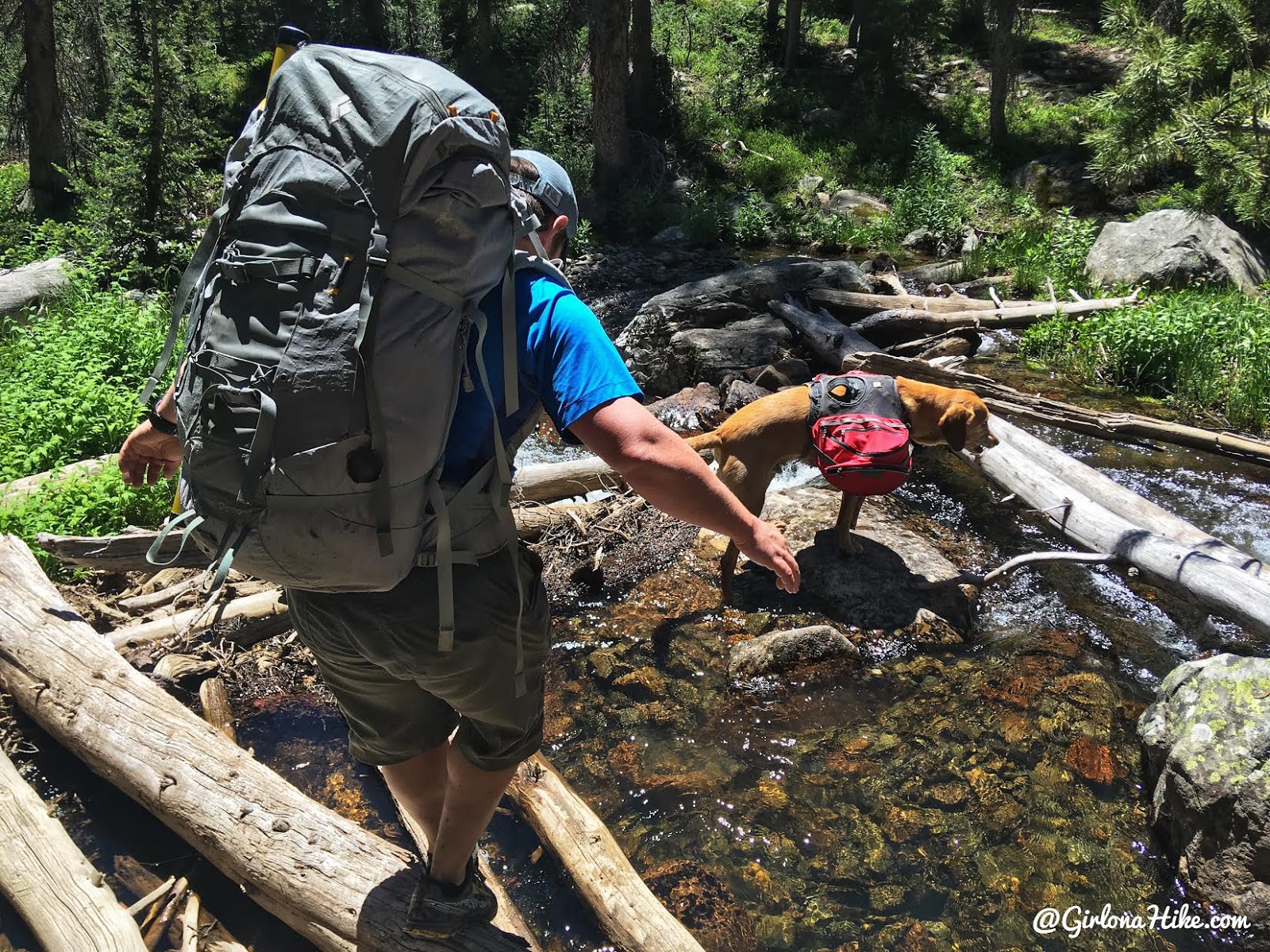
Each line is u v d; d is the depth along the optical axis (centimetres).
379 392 167
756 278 1067
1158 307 941
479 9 2495
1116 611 508
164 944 294
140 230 1180
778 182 1938
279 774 374
